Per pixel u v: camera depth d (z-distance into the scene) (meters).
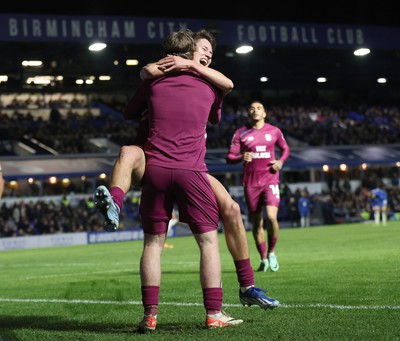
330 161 38.09
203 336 4.34
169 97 4.73
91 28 32.88
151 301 4.72
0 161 34.25
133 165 4.65
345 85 50.75
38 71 41.16
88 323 5.26
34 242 30.17
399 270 8.76
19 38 31.56
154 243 4.81
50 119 40.47
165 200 4.77
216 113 5.05
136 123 41.59
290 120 45.91
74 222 32.28
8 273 12.86
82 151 37.81
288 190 35.94
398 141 44.41
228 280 8.47
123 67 41.66
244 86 48.16
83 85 43.56
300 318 5.00
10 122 39.22
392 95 52.22
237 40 35.34
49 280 10.21
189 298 6.77
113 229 4.27
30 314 6.03
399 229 23.77
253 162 10.04
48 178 34.03
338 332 4.32
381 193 30.69
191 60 4.87
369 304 5.72
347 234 22.03
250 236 25.41
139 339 4.32
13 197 33.47
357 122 46.75
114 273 11.07
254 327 4.63
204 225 4.79
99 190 4.09
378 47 38.28
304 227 33.31
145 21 33.81
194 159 4.75
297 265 10.60
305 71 46.00
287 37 36.31
